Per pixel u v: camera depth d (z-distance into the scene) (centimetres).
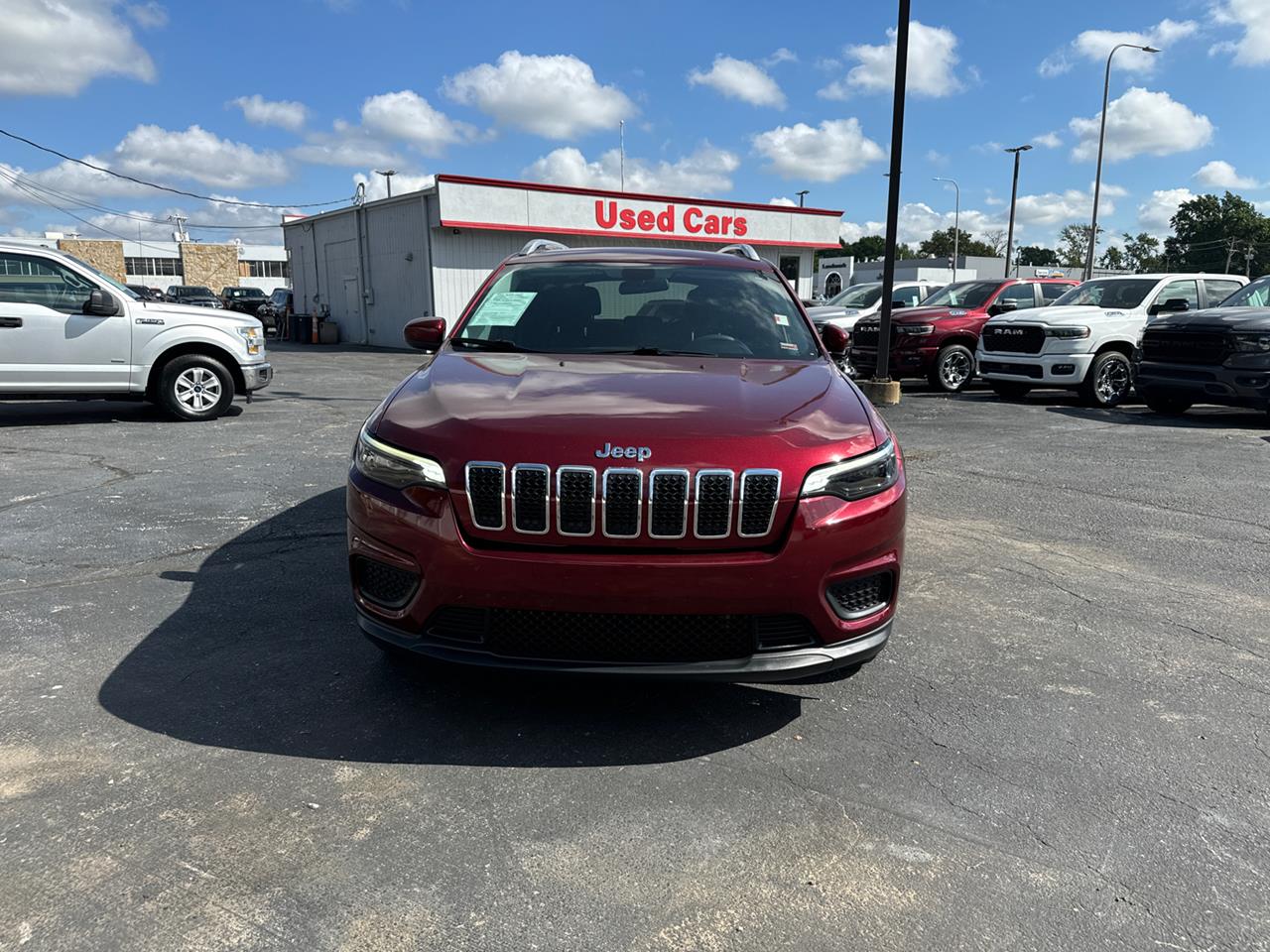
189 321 930
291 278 3169
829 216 2998
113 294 895
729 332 402
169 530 522
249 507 578
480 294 440
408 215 2367
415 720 300
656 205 2591
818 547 268
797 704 319
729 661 269
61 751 275
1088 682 343
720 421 280
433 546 266
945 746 292
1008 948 201
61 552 477
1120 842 241
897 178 1168
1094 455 814
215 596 415
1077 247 10625
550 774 269
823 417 295
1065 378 1169
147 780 260
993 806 257
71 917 203
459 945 198
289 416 1005
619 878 223
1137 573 478
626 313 412
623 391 309
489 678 332
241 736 287
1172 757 287
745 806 255
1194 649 377
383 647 287
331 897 213
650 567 258
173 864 223
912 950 200
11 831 234
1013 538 543
